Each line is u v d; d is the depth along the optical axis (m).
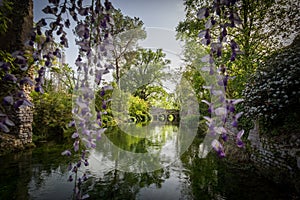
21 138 4.34
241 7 4.46
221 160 3.59
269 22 4.91
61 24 1.15
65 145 4.74
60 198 2.11
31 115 4.66
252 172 3.01
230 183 2.58
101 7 1.14
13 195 2.18
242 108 3.61
